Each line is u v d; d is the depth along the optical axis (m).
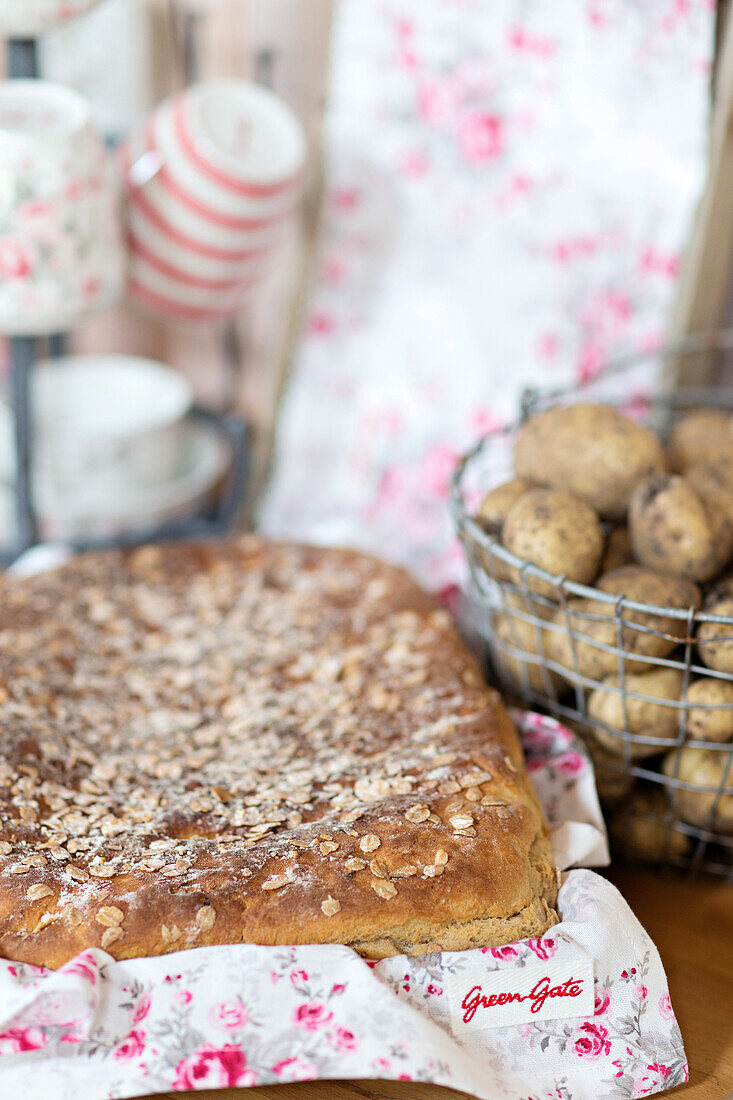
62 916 0.80
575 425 0.92
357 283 1.23
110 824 0.86
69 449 1.16
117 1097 0.76
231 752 0.92
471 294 1.18
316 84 1.22
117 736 0.94
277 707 0.96
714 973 0.88
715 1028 0.84
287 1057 0.77
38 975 0.79
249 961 0.79
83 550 1.21
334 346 1.25
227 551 1.10
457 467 0.98
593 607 0.89
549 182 1.13
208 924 0.80
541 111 1.11
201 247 1.11
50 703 0.95
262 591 1.06
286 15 1.20
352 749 0.91
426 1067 0.76
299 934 0.80
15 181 1.00
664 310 1.12
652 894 0.92
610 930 0.82
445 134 1.16
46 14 1.03
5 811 0.85
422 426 1.23
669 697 0.88
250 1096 0.80
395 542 1.26
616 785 0.92
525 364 1.18
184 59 1.24
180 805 0.87
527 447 0.94
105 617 1.03
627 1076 0.80
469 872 0.81
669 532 0.88
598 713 0.90
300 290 1.24
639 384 1.14
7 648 0.98
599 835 0.88
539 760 0.92
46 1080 0.77
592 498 0.92
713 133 1.07
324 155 1.20
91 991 0.77
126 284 1.15
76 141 1.02
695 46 1.05
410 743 0.91
